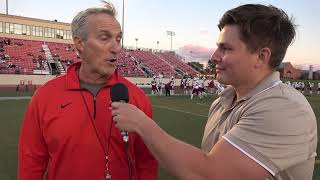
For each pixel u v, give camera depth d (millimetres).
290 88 1732
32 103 2553
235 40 1705
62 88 2484
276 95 1628
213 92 35938
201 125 12992
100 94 2482
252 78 1754
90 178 2422
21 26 49188
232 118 1802
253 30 1661
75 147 2414
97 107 2453
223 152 1565
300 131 1566
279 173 1583
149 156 2631
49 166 2523
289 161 1556
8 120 13172
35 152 2574
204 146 2059
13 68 38375
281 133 1543
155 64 53719
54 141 2436
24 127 2594
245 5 1731
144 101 2625
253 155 1535
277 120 1558
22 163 2588
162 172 6367
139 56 54312
